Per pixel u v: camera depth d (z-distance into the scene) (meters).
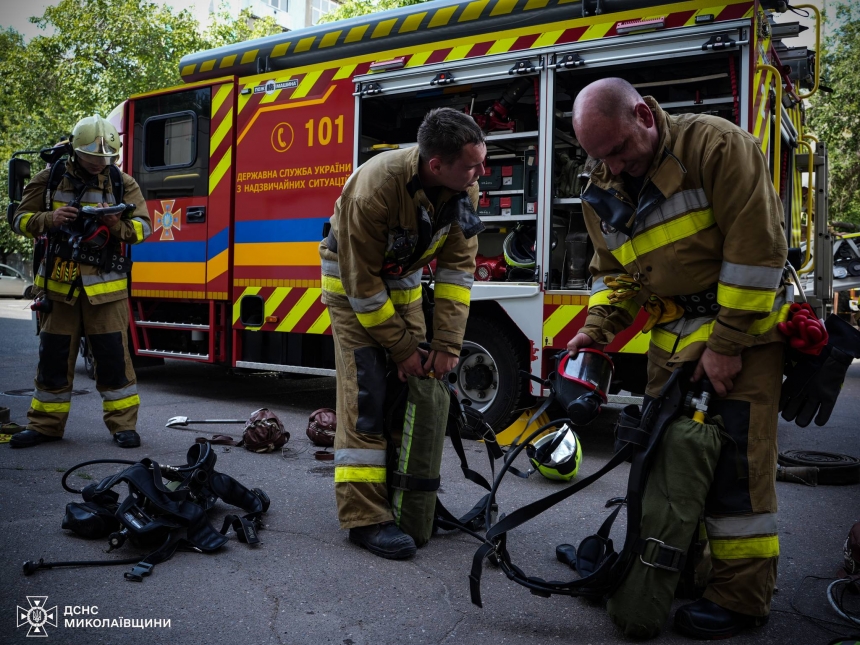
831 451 5.35
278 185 6.05
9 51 24.12
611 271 2.65
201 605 2.52
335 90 5.76
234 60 6.35
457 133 2.65
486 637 2.36
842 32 17.28
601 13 4.75
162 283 6.81
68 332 4.72
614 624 2.43
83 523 3.08
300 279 5.93
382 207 2.82
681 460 2.29
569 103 5.28
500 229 5.54
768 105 4.74
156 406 6.32
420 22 5.40
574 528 3.45
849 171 17.45
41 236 4.64
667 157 2.26
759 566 2.32
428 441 3.09
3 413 5.26
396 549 2.99
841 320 2.40
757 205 2.16
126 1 21.16
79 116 21.67
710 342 2.27
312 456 4.69
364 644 2.29
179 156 6.71
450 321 3.10
